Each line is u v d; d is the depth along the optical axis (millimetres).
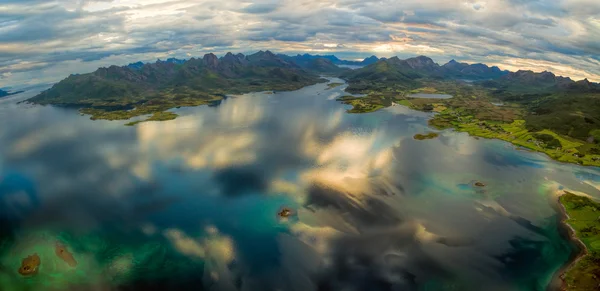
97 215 101812
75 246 87188
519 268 78188
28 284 73875
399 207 103812
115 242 88375
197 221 97125
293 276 74750
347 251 83188
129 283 73750
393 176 126250
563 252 83875
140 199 111250
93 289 72188
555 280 74250
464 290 71375
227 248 84938
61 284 73688
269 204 105500
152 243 87562
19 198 114312
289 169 133000
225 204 106188
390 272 76125
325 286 72000
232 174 129000
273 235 89812
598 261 78938
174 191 116062
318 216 98438
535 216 101312
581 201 109188
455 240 88312
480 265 79062
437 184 120562
